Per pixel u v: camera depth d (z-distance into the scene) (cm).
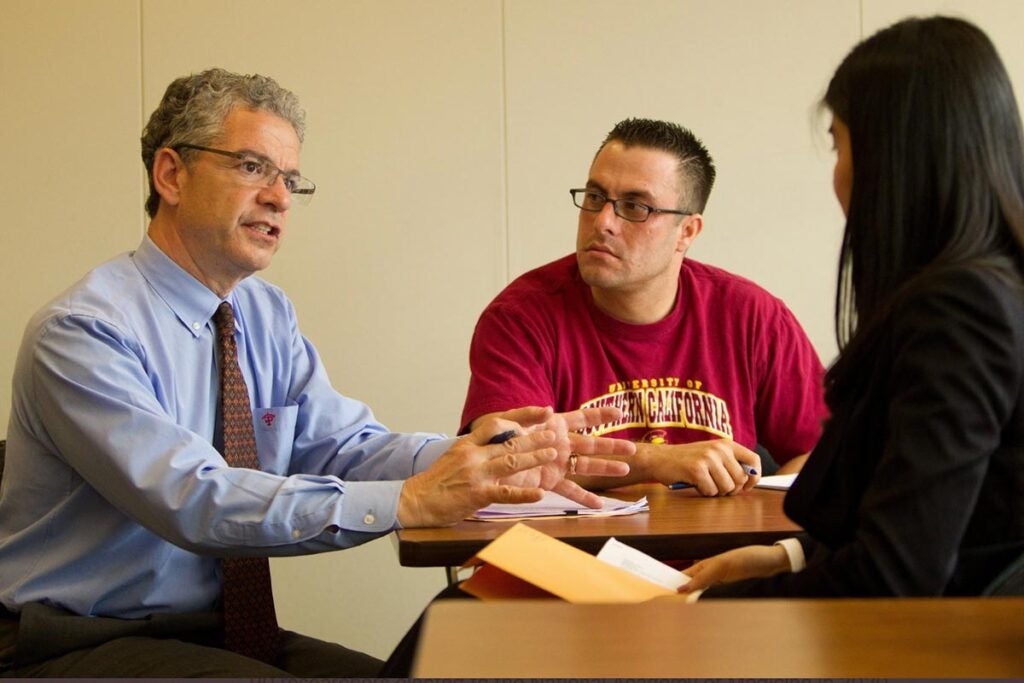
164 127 184
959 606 85
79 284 176
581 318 227
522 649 76
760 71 314
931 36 119
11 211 294
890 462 105
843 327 124
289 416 197
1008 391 104
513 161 308
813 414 232
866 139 119
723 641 77
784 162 314
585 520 155
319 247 303
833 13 315
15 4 294
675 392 225
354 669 176
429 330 307
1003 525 106
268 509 157
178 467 160
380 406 307
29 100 295
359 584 308
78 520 171
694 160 225
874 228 118
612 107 311
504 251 308
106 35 297
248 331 199
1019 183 116
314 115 302
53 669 155
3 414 293
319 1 302
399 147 305
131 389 165
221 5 299
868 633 78
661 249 218
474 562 122
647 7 311
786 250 315
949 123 115
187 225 182
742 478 183
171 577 172
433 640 78
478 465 157
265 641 177
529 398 216
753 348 229
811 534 120
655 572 125
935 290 107
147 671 150
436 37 306
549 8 309
